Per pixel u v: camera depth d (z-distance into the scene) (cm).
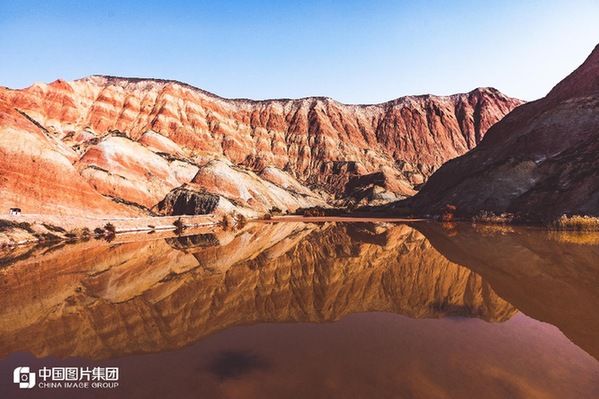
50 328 1194
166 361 905
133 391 750
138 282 1873
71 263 2417
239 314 1326
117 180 6900
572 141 5988
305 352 945
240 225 5759
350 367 843
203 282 1866
